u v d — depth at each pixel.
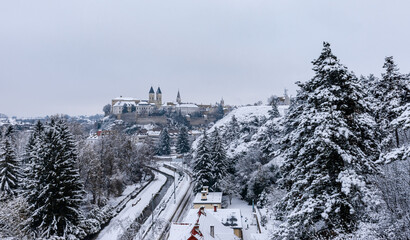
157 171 101.69
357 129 14.24
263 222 38.34
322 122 13.33
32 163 35.56
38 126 54.44
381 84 29.77
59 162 34.91
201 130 199.00
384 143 17.00
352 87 13.81
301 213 12.98
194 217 34.16
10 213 28.48
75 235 36.19
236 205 56.53
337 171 14.11
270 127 57.47
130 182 78.19
